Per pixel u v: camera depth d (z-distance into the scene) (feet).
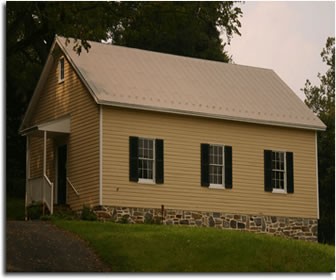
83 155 112.06
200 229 94.63
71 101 116.47
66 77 118.32
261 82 132.05
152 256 81.56
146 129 111.86
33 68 147.84
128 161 109.81
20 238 85.10
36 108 127.34
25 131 118.21
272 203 121.08
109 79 114.01
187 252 82.69
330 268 82.02
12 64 144.25
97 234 89.56
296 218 123.13
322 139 158.20
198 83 123.54
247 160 119.75
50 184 109.81
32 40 118.83
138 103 110.83
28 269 74.28
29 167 127.85
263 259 81.92
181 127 114.73
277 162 123.13
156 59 125.29
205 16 128.77
